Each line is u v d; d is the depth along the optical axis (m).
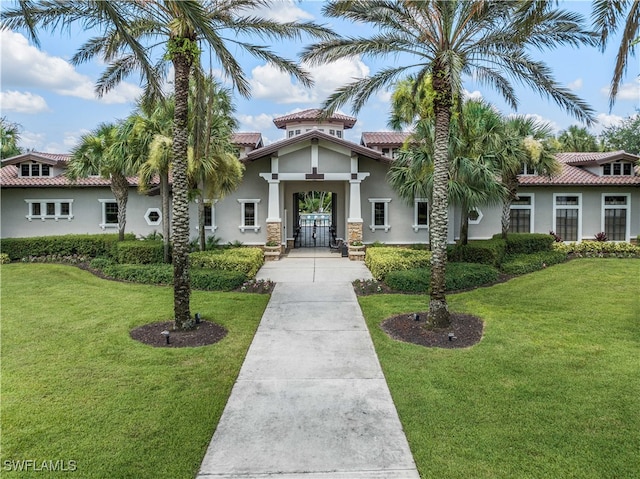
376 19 9.02
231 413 5.27
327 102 10.42
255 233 19.59
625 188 19.92
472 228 19.98
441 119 8.49
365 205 19.45
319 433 4.81
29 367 6.55
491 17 8.44
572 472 4.05
